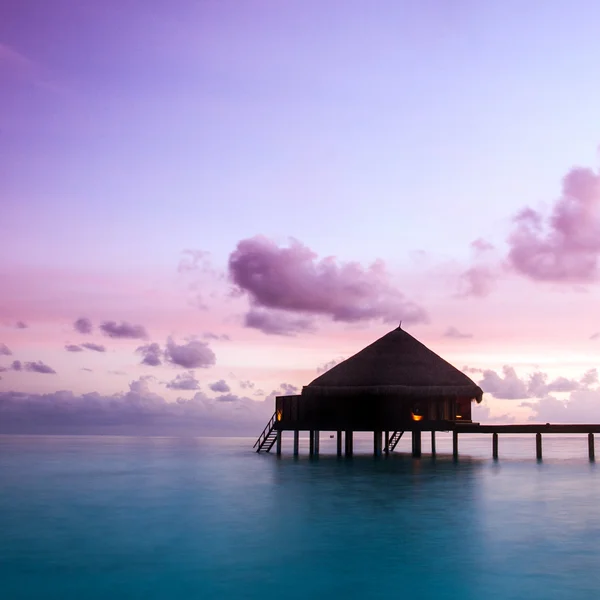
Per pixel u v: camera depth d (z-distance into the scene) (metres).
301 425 45.78
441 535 18.52
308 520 20.81
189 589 13.59
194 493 27.06
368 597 13.12
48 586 13.77
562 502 24.39
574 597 13.13
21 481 32.44
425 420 40.91
